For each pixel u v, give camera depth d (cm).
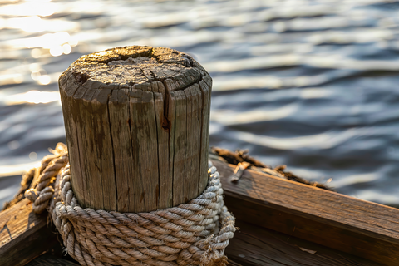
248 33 1078
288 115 690
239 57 922
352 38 1002
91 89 154
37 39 1032
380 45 942
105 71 164
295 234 224
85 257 189
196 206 180
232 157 307
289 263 209
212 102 736
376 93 745
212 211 191
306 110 704
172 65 172
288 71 844
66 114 166
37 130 667
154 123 154
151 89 153
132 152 159
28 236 201
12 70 856
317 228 215
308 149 611
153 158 162
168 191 174
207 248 179
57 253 219
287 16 1212
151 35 1070
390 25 1080
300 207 216
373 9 1230
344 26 1100
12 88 784
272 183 238
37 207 206
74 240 193
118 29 1116
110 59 177
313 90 766
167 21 1177
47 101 750
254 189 234
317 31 1070
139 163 162
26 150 623
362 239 204
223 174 249
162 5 1338
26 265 204
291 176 296
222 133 649
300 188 232
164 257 185
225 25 1142
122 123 153
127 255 180
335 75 815
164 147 162
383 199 520
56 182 212
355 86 774
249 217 235
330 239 214
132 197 171
